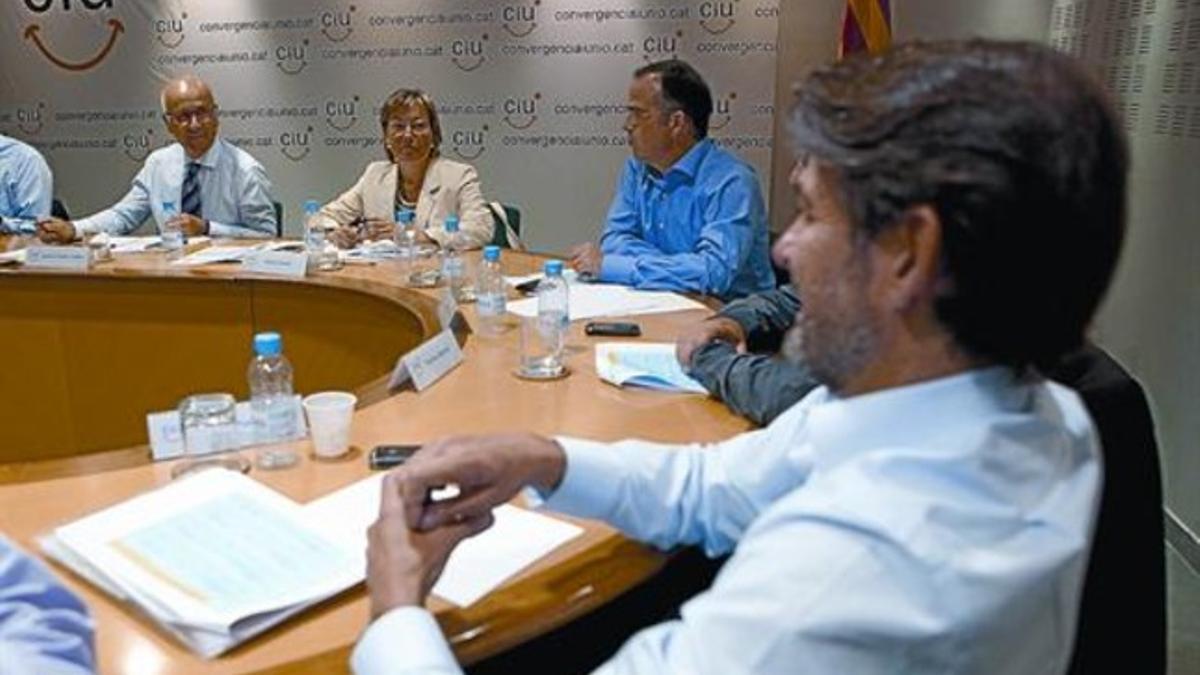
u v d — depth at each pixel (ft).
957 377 2.23
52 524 3.82
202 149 12.71
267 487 4.20
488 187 16.21
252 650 2.98
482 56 15.76
